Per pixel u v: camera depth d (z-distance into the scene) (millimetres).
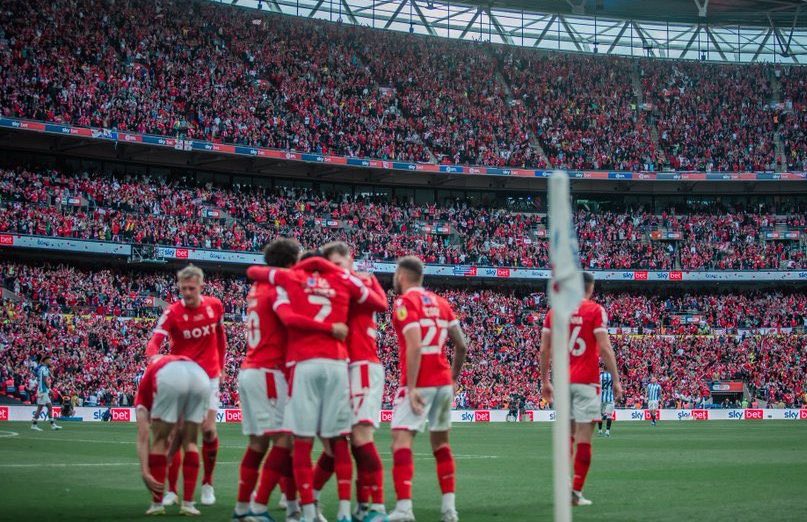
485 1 76438
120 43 61156
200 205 59406
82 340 47719
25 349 45625
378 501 9398
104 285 52500
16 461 18109
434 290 64375
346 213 64125
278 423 9547
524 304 64250
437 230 65875
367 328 9797
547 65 77375
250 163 62719
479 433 36438
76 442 25547
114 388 46000
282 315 9125
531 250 65375
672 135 72812
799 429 40875
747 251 66688
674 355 60812
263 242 58188
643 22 80500
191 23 66500
